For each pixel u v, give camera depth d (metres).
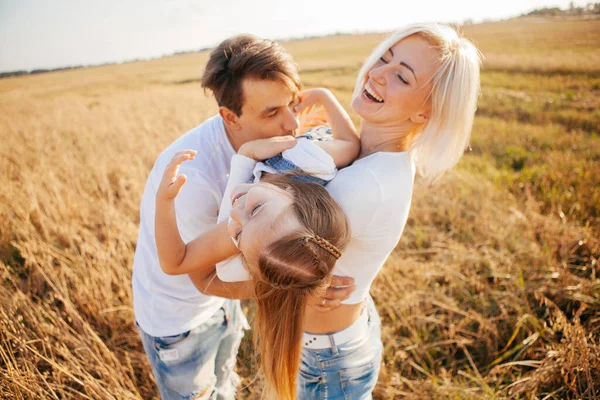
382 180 1.25
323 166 1.25
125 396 2.15
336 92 17.83
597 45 26.16
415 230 4.11
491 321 2.82
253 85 1.53
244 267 1.29
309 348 1.52
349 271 1.39
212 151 1.67
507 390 2.38
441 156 1.37
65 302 2.60
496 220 4.02
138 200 4.81
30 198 4.30
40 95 24.36
